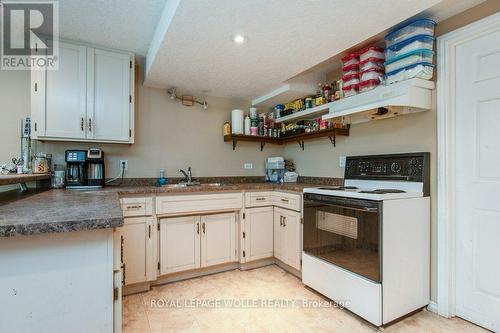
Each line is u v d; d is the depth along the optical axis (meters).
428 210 1.96
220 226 2.69
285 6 1.55
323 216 2.16
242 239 2.75
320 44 2.01
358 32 1.85
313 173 3.20
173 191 2.41
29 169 2.30
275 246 2.88
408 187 2.03
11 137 2.36
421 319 1.84
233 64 2.38
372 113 2.16
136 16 1.93
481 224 1.77
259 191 2.85
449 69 1.88
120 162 2.79
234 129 3.26
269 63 2.36
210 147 3.32
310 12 1.61
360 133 2.58
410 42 1.91
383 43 2.24
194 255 2.55
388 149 2.30
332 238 2.08
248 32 1.83
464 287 1.84
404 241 1.83
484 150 1.75
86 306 0.92
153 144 2.96
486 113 1.74
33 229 0.79
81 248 0.91
